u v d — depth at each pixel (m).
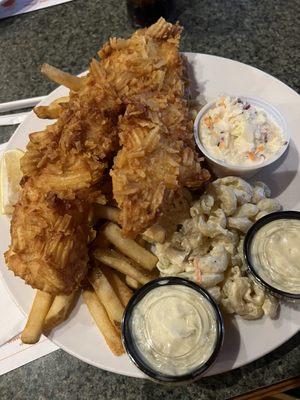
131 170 0.22
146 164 0.22
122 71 0.25
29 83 0.34
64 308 0.22
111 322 0.22
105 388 0.23
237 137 0.25
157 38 0.27
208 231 0.23
